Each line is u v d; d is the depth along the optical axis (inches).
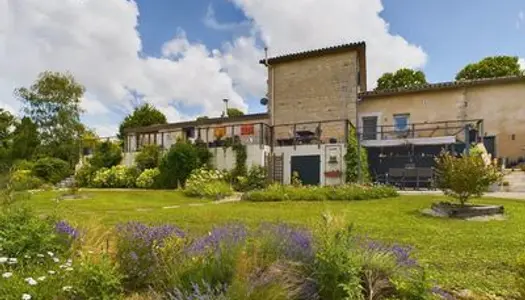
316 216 316.8
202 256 118.1
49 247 132.6
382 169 715.4
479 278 146.7
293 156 716.7
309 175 700.0
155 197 557.3
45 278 104.9
